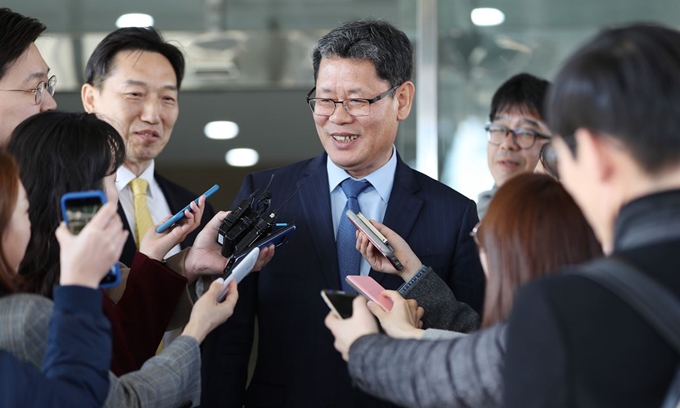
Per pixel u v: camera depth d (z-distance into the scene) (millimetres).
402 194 2770
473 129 4902
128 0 5875
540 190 1779
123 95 3324
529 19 4926
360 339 1806
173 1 5918
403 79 2750
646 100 1358
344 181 2777
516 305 1422
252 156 7129
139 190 3229
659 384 1286
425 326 2465
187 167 7367
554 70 4895
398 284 2666
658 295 1299
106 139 2232
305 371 2623
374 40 2670
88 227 1790
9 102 2777
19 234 1855
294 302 2664
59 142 2182
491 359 1629
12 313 1834
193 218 2631
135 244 3057
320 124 2703
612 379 1297
